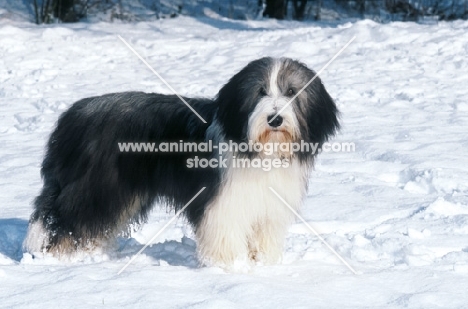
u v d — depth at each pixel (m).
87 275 6.14
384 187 8.95
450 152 10.16
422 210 8.11
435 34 16.81
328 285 6.06
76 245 6.88
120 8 24.20
